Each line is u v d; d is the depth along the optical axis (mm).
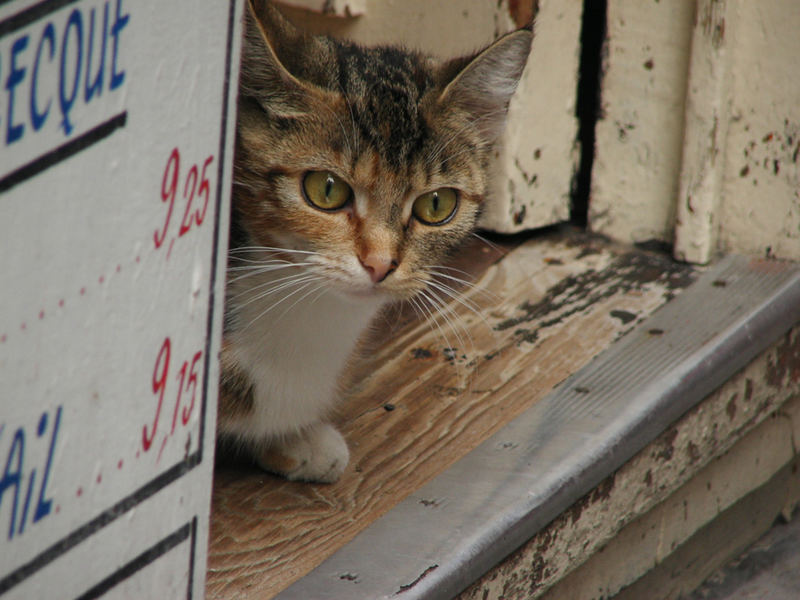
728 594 3330
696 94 3420
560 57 3564
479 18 3428
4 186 1097
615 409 2768
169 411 1458
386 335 3166
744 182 3574
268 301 2428
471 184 2660
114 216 1260
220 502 2402
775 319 3264
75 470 1297
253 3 2449
